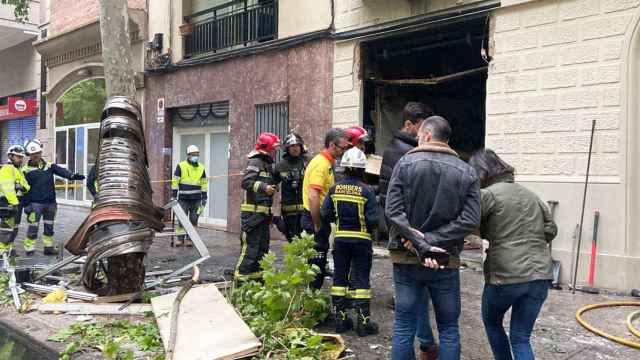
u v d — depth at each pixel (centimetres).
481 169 381
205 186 1090
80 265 818
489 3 804
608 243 688
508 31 781
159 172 1453
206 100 1326
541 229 364
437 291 368
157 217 629
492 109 800
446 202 350
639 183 674
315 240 575
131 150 623
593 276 692
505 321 552
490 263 365
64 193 1925
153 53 1463
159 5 1452
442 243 348
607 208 688
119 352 454
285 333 473
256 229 631
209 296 563
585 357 452
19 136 2183
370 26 964
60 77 1873
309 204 550
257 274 622
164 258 919
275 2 1165
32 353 477
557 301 635
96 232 581
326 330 525
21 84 2144
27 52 2091
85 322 544
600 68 695
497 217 362
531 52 757
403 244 366
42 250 1027
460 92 1148
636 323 545
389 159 512
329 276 711
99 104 1728
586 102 707
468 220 347
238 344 437
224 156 1324
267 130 1178
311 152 1075
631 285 669
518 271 350
